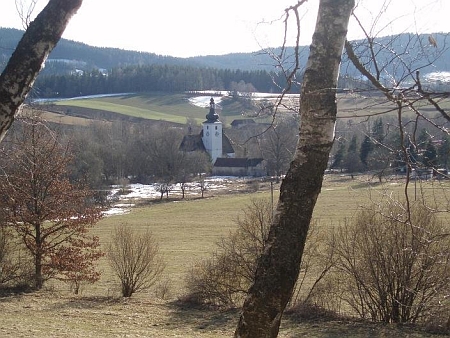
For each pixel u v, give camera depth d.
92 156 51.91
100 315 17.73
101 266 30.16
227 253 19.67
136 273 22.88
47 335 14.32
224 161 85.62
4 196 21.69
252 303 4.22
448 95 3.28
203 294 19.58
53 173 22.44
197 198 63.84
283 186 4.35
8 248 22.44
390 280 16.28
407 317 16.30
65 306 19.09
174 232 42.84
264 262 4.26
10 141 10.52
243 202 57.94
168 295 21.64
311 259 18.69
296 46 4.77
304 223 4.27
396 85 3.62
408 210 4.60
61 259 22.41
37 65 4.66
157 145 76.62
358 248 16.72
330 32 4.28
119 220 50.06
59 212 22.67
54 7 4.68
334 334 15.13
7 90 4.54
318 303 17.55
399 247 15.49
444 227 13.97
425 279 15.42
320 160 4.29
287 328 15.82
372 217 16.08
